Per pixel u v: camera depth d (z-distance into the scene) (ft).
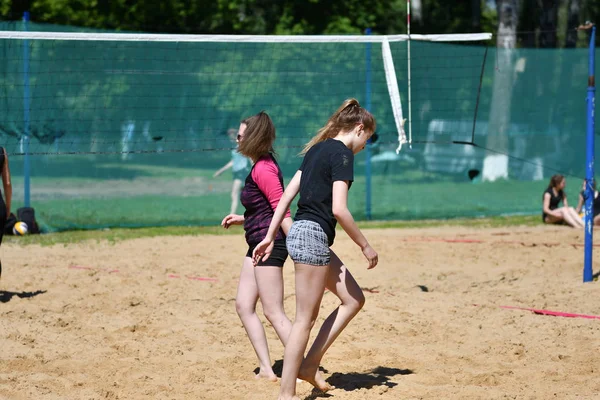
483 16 205.98
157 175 88.58
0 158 44.47
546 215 82.17
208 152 90.43
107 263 58.39
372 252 25.70
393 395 28.12
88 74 79.00
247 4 156.56
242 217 31.32
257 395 28.30
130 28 148.46
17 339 35.91
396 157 91.66
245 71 84.12
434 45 91.71
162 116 81.61
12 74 75.15
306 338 26.05
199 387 29.19
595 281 49.03
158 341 36.11
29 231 76.43
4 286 48.65
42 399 27.50
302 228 25.84
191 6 151.02
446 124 92.99
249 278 30.91
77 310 42.27
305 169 26.40
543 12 143.02
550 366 31.99
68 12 142.41
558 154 96.17
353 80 86.43
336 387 29.35
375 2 168.45
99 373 31.14
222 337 36.86
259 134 28.99
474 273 54.70
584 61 95.04
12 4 137.80
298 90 85.30
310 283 25.75
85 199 84.38
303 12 158.92
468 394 28.04
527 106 95.86
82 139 78.38
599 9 188.24
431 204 92.38
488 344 35.40
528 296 45.62
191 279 51.88
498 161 95.71
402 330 37.86
